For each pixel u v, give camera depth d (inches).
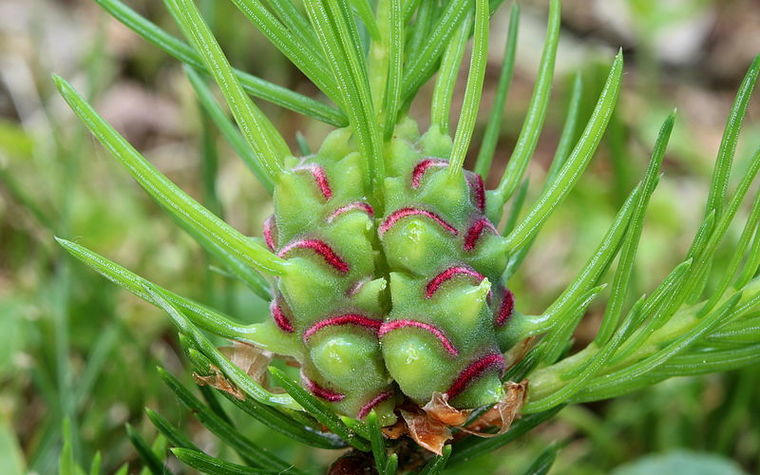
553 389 3.5
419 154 3.4
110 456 6.4
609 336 3.5
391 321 3.2
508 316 3.3
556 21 3.5
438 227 3.2
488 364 3.2
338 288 3.2
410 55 3.5
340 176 3.3
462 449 3.7
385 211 3.3
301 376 3.3
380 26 3.5
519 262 3.8
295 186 3.2
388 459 3.3
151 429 6.5
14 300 6.4
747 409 7.2
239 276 3.8
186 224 3.8
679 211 8.7
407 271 3.2
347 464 3.6
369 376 3.2
